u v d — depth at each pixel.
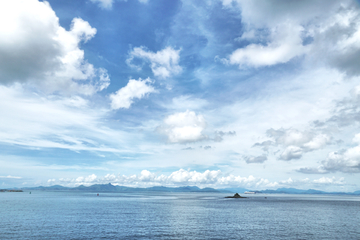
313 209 112.94
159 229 54.31
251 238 46.34
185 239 45.03
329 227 59.34
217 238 46.06
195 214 85.31
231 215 83.31
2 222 61.62
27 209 96.06
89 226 56.81
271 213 91.88
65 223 60.72
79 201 157.12
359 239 46.47
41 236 45.91
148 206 121.94
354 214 90.94
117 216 76.31
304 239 46.00
